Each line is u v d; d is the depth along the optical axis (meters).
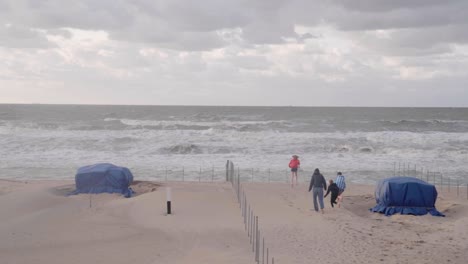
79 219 17.14
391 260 12.75
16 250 13.35
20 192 20.83
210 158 34.91
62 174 28.66
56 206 19.03
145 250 13.45
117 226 16.11
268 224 16.45
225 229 15.65
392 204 18.84
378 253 13.38
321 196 18.59
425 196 18.64
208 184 24.72
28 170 29.86
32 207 18.58
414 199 18.64
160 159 34.38
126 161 33.44
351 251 13.53
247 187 23.95
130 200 19.98
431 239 14.91
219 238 14.64
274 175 28.88
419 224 16.89
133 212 18.02
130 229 15.70
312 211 18.80
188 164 32.41
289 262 12.41
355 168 31.42
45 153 36.22
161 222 16.44
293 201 20.83
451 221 17.41
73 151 37.22
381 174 29.56
